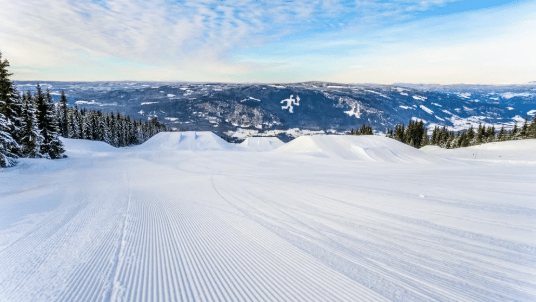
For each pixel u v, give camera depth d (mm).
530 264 3840
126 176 20062
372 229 5824
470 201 7660
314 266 4074
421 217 6453
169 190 13039
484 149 47719
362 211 7367
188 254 4707
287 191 11148
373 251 4598
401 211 7109
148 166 27859
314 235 5590
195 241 5426
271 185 13016
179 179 17531
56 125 36938
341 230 5859
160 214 8016
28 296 3295
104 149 57562
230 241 5363
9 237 5883
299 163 26562
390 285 3410
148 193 12336
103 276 3854
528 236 4867
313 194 10195
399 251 4547
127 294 3320
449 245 4699
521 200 7492
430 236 5188
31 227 6727
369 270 3875
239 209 8367
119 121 97188
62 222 7207
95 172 22891
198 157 37969
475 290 3223
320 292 3293
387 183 11805
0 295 3340
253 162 28641
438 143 93188
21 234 6109
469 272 3695
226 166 25688
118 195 11898
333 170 18875
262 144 79938
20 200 11148
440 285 3375
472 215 6340
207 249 4945
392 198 8719
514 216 6070
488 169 15641
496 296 3078
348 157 34750
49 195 12383
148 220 7289
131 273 3953
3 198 11820
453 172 14797
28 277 3854
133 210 8656
